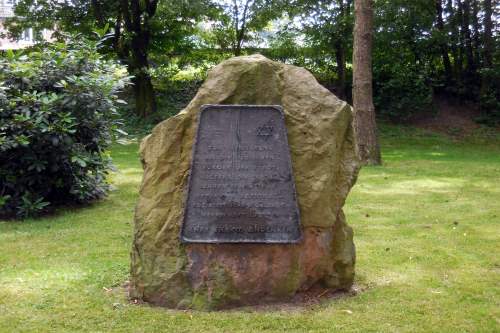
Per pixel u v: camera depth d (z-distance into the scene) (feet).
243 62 15.56
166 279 14.92
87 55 29.17
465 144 64.90
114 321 14.05
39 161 26.48
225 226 14.93
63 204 29.22
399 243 21.88
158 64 80.33
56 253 20.27
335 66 81.46
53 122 26.16
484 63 74.18
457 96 78.54
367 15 44.47
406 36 72.74
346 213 27.50
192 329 13.58
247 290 15.01
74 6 71.26
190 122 15.31
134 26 71.15
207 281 14.88
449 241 22.11
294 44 78.79
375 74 75.56
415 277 17.75
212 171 15.10
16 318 14.23
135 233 15.33
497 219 25.90
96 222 25.46
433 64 78.07
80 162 26.16
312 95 15.56
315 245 15.26
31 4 71.41
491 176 38.70
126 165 43.52
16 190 26.96
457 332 13.66
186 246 14.94
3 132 26.04
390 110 74.90
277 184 15.07
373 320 14.28
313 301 15.46
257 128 15.20
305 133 15.28
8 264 18.84
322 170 15.17
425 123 74.08
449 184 35.58
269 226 14.97
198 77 84.17
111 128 29.55
